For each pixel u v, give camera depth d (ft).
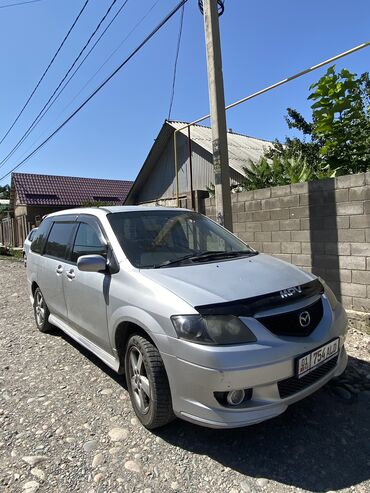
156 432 9.75
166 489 7.82
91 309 12.12
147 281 9.90
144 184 64.85
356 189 16.21
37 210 94.22
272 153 42.65
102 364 14.19
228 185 19.07
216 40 18.61
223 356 8.02
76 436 9.68
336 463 8.37
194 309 8.56
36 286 18.44
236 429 9.75
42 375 13.41
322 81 18.83
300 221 18.53
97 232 12.78
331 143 19.93
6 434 9.87
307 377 9.09
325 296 10.50
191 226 13.61
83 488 7.92
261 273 10.34
